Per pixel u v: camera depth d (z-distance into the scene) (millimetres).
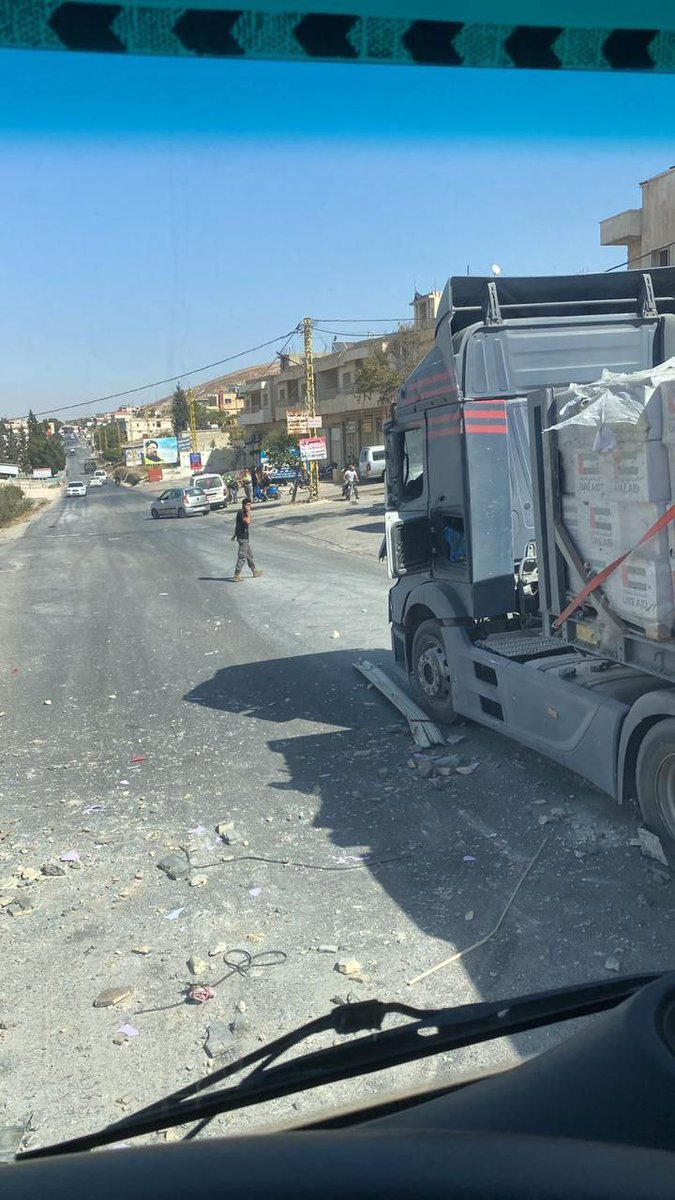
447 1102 1884
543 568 5656
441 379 6980
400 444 7938
